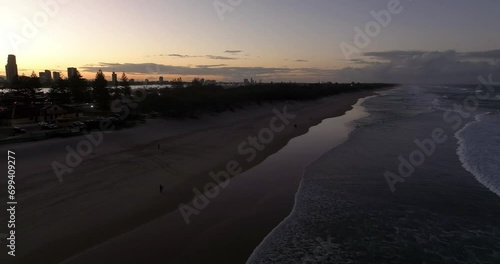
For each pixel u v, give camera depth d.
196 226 14.56
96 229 13.95
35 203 16.19
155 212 15.90
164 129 37.88
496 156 26.33
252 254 12.45
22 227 13.78
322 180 20.94
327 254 12.63
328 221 15.28
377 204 17.16
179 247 12.77
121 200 17.05
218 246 12.95
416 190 19.05
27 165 21.59
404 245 13.27
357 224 15.01
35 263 11.42
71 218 14.80
